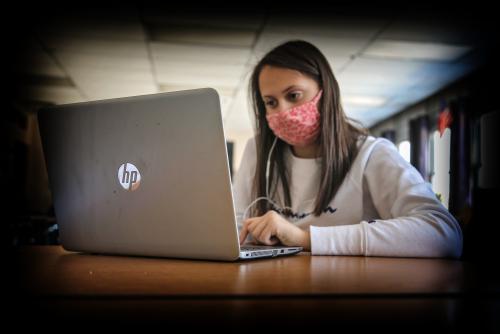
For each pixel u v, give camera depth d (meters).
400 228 0.91
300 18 3.90
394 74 5.44
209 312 0.37
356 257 0.87
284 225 0.99
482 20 3.88
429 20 3.91
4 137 7.14
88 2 3.70
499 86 4.91
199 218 0.74
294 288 0.47
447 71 5.32
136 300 0.41
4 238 3.39
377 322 0.36
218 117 0.69
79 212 0.88
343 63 5.06
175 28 4.16
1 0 3.69
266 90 1.33
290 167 1.45
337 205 1.31
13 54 4.91
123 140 0.79
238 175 1.61
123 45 4.60
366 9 3.72
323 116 1.32
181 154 0.73
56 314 0.36
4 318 0.35
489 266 0.71
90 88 6.26
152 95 0.75
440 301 0.42
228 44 4.50
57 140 0.88
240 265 0.71
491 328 0.37
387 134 7.96
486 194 1.05
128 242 0.83
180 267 0.67
